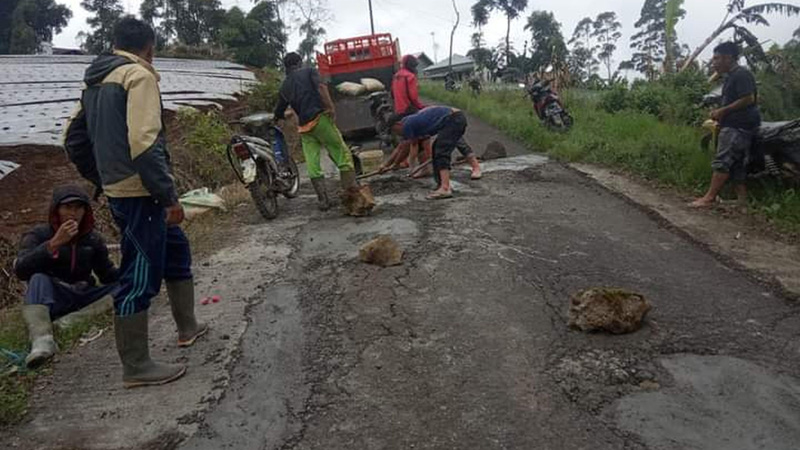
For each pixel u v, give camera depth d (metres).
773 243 5.17
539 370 3.29
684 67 14.66
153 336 3.87
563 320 3.85
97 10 39.88
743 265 4.69
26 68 16.59
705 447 2.67
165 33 37.09
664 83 14.08
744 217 5.85
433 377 3.26
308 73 6.43
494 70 35.22
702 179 6.95
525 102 16.83
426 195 6.95
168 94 11.98
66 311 4.12
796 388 3.10
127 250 3.13
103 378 3.43
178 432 2.90
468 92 21.88
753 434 2.76
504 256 4.93
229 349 3.65
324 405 3.06
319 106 6.41
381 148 9.91
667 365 3.31
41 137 7.32
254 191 6.19
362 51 11.88
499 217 5.99
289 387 3.23
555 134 10.42
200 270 5.02
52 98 10.80
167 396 3.20
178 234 3.59
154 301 4.44
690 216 5.96
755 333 3.65
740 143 6.02
